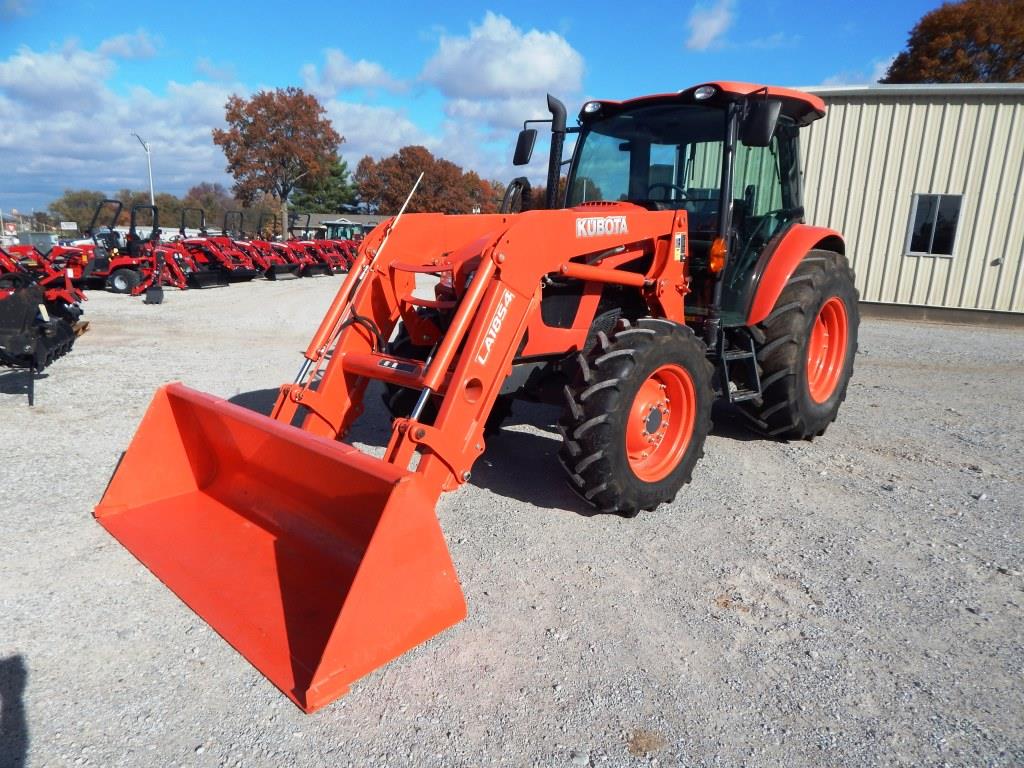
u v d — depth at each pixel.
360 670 2.38
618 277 3.91
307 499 3.04
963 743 2.22
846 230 13.30
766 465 4.83
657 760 2.13
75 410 5.81
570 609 2.95
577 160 5.18
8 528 3.53
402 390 4.36
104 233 15.46
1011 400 6.80
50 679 2.44
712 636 2.78
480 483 4.39
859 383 7.57
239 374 7.32
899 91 12.34
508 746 2.18
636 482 3.68
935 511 4.04
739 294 4.74
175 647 2.63
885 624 2.88
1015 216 12.16
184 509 3.49
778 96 4.46
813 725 2.30
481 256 3.39
